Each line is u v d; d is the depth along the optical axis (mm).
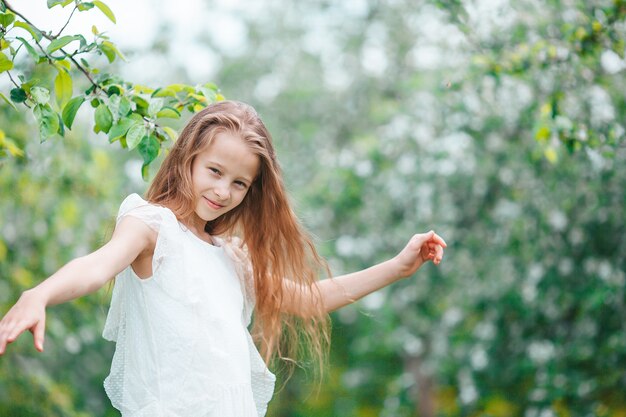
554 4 5984
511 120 7895
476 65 6012
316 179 10852
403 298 9852
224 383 2607
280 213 2959
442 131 9031
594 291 7578
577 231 7922
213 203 2691
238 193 2729
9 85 5773
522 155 8109
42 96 2863
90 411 10664
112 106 2980
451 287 9391
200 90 3191
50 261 7500
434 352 10109
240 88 12477
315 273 3113
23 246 7395
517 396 9359
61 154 6969
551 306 8305
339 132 12164
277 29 12648
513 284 8484
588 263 7910
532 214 8156
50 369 10039
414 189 9242
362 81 12117
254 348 2846
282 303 3096
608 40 5105
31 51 2836
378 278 3117
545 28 6098
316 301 3102
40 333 2088
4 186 6691
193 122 2754
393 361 13773
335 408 15289
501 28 6195
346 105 12234
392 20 11594
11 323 2068
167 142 3322
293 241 3002
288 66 12617
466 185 8828
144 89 3211
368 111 12016
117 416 11609
